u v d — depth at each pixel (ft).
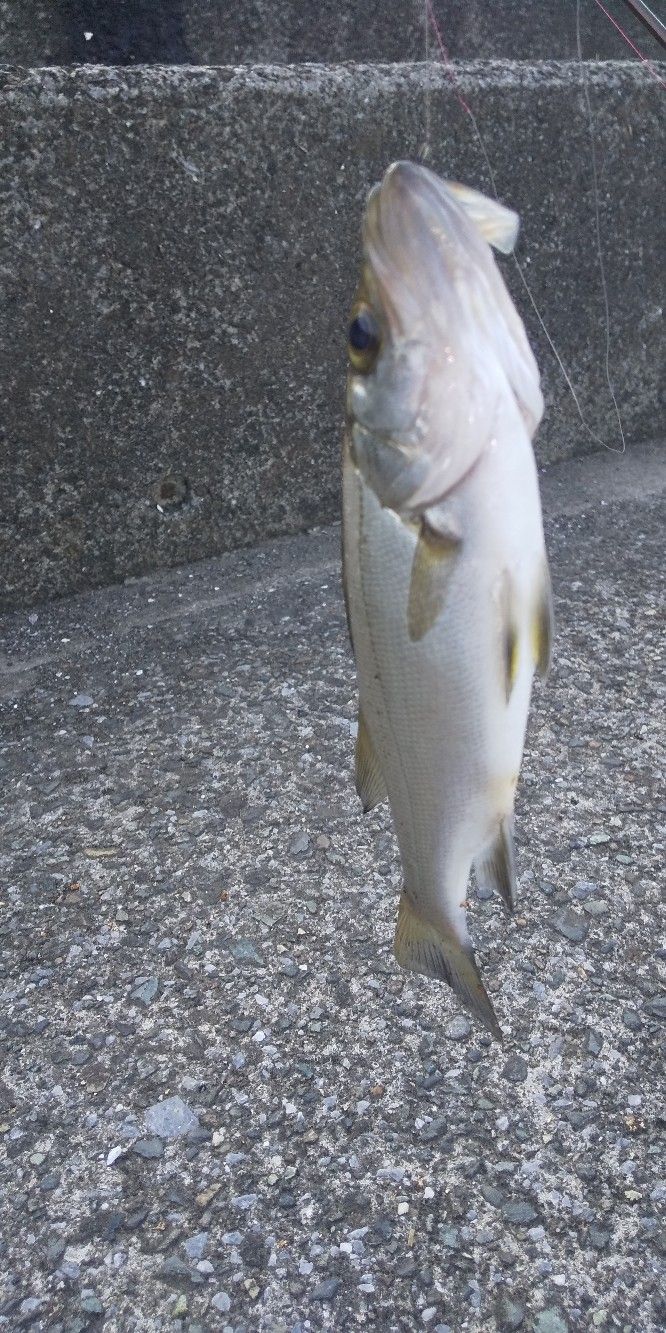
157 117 3.80
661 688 3.70
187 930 2.83
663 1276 2.20
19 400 3.89
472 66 4.56
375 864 3.01
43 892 2.96
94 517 4.21
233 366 4.27
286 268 4.25
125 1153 2.40
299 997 2.66
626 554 4.54
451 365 1.59
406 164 1.61
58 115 3.63
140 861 3.05
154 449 4.23
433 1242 2.26
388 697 1.76
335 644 3.97
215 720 3.59
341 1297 2.20
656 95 4.99
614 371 5.39
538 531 1.69
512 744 1.77
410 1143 2.40
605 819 3.15
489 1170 2.36
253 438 4.43
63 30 3.93
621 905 2.85
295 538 4.67
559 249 4.98
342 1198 2.33
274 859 3.04
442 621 1.69
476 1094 2.47
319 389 4.50
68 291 3.85
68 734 3.56
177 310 4.08
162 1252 2.26
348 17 4.55
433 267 1.58
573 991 2.65
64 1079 2.53
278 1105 2.47
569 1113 2.43
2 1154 2.41
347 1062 2.54
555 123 4.73
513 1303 2.18
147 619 4.14
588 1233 2.26
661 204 5.19
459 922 1.87
